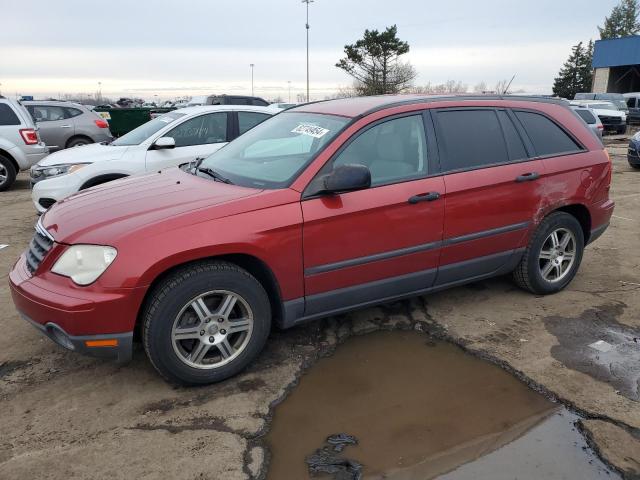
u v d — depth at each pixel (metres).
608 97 31.50
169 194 3.45
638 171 12.23
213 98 18.94
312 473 2.55
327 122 3.76
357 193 3.45
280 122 4.24
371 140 3.60
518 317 4.20
